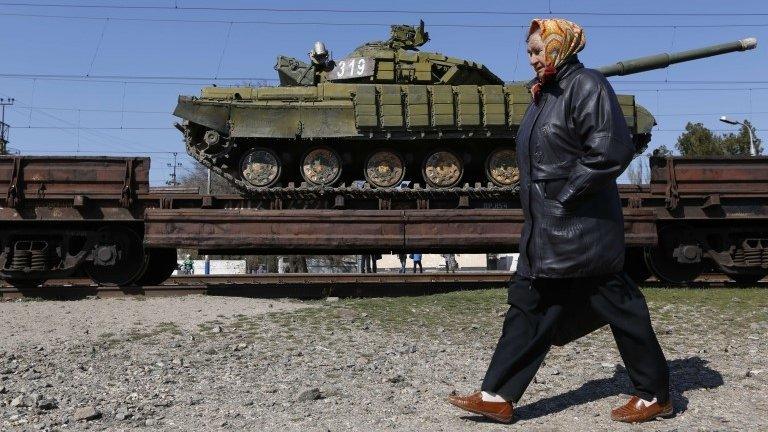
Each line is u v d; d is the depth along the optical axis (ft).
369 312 36.73
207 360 25.84
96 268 48.49
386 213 45.83
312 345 28.50
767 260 48.88
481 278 54.34
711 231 49.65
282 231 45.37
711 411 17.57
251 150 48.93
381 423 17.26
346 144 49.52
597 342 27.94
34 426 17.61
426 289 47.70
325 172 49.03
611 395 19.34
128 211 46.68
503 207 49.39
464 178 52.34
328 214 45.65
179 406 19.43
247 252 49.19
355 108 46.93
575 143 16.39
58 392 21.26
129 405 19.53
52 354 27.63
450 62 51.26
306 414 18.31
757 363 23.30
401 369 23.80
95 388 21.71
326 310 37.37
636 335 16.47
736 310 35.06
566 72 16.78
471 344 28.66
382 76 50.57
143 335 31.50
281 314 36.47
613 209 16.57
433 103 47.01
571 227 16.16
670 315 34.12
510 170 49.03
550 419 17.26
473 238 45.83
